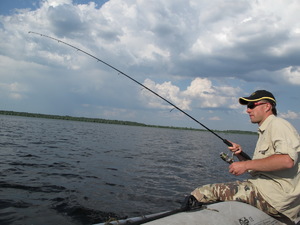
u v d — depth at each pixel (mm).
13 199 4234
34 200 4285
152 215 1985
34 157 8336
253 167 2143
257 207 2344
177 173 7941
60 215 3775
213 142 31281
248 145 27469
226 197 2422
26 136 15648
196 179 7246
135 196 5031
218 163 11227
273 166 2055
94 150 11812
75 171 6754
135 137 26719
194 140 32312
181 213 2066
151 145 18266
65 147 11875
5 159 7535
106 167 7805
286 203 2205
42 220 3543
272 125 2215
